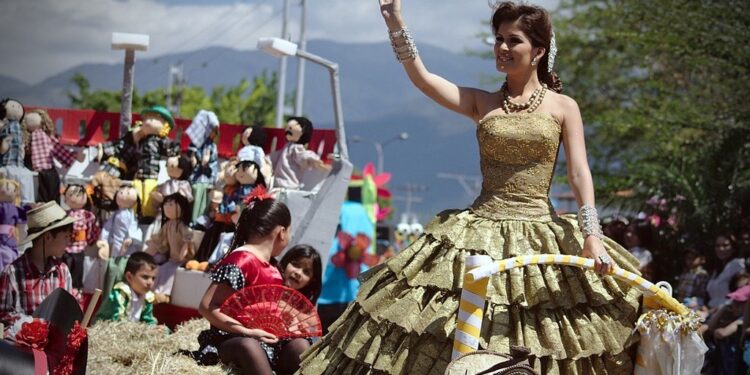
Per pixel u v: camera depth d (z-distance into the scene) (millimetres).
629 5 17547
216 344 6062
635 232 11375
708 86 17047
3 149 10016
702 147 15461
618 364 4508
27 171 9938
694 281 10391
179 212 9062
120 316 8234
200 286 8539
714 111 16531
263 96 41531
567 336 4441
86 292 9148
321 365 4805
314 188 9805
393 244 25734
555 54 4945
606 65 21875
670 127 17391
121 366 6012
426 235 4801
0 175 9805
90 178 10305
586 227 4543
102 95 40906
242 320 5988
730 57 15648
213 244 9133
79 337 5000
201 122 10016
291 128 9945
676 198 12492
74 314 5230
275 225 6219
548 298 4496
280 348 6137
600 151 21500
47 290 6836
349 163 9555
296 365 6062
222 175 9453
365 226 12109
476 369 4059
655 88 19484
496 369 3973
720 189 12359
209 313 5977
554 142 4762
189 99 42594
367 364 4555
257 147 9523
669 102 17891
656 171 14414
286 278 6859
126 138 10188
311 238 9211
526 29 4809
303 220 9242
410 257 4727
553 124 4762
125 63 10719
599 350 4426
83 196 9273
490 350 4281
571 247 4621
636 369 4555
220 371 5805
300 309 6047
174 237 9008
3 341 4715
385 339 4570
